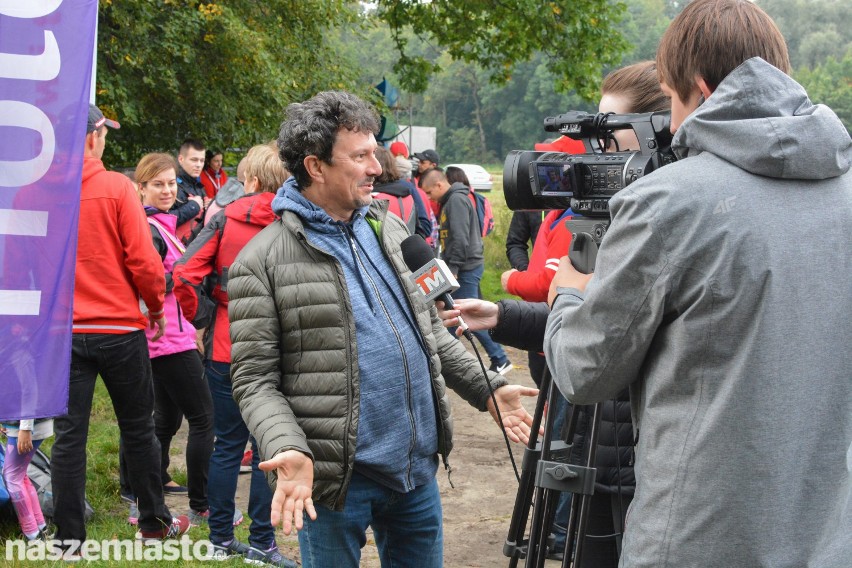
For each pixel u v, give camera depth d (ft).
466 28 47.88
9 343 11.88
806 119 5.71
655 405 6.11
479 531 16.42
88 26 11.94
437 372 9.34
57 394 12.14
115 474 18.76
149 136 37.42
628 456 9.15
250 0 39.01
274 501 7.88
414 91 50.01
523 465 8.33
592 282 6.25
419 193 25.58
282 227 8.90
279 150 8.91
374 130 8.87
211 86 36.86
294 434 8.16
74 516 14.11
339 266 8.73
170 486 18.34
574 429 8.05
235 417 14.42
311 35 41.27
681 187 5.81
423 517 9.23
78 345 13.69
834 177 5.91
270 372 8.68
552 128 7.68
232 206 14.11
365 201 8.89
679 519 5.86
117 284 13.87
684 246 5.74
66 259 12.03
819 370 5.70
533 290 11.00
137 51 33.50
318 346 8.62
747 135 5.72
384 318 8.92
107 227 13.64
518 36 46.80
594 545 9.34
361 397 8.66
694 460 5.81
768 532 5.68
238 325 8.70
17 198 11.82
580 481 7.43
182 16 34.22
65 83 11.85
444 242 29.37
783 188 5.79
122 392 14.28
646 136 7.02
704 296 5.71
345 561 8.77
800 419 5.67
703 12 6.17
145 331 15.78
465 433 22.47
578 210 7.14
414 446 8.99
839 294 5.75
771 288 5.63
